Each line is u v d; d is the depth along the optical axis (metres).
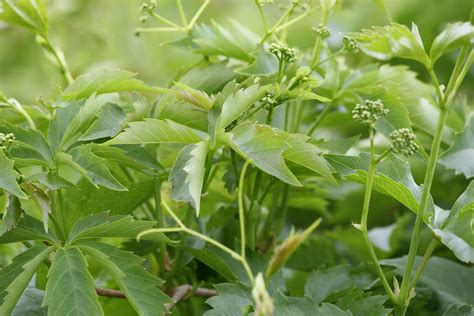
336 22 1.53
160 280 0.99
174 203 1.22
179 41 1.17
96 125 1.05
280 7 1.17
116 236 1.00
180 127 0.99
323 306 1.01
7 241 1.01
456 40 1.00
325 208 1.37
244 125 0.98
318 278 1.13
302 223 1.44
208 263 1.07
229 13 1.89
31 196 0.99
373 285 1.12
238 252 1.08
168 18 1.83
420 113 1.20
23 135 1.03
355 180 1.04
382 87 1.16
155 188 1.11
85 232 0.99
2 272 0.99
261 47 1.12
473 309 1.06
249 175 1.12
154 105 1.10
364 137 1.44
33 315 1.02
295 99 1.06
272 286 1.07
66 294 0.97
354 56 1.50
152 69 1.70
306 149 0.97
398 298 1.02
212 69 1.16
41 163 1.02
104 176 1.00
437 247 1.33
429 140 1.30
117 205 1.13
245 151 0.97
